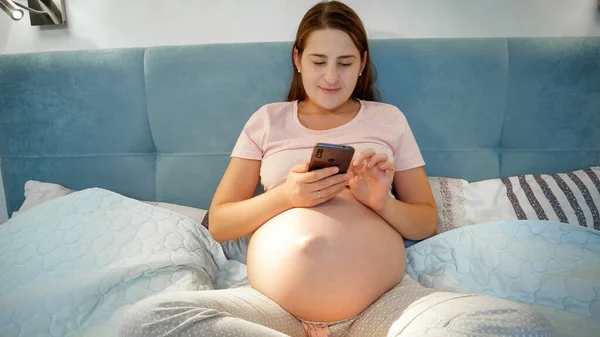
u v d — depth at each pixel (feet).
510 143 4.72
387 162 3.34
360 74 4.30
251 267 3.43
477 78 4.58
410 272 3.80
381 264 3.26
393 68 4.62
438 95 4.62
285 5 5.13
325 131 3.97
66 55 4.75
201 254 3.84
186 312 2.48
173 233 3.87
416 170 3.99
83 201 4.13
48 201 4.15
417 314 2.68
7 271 3.54
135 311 2.53
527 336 2.33
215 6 5.16
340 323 3.20
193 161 4.81
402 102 4.66
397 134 4.00
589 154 4.65
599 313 3.06
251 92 4.69
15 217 4.02
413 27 5.12
